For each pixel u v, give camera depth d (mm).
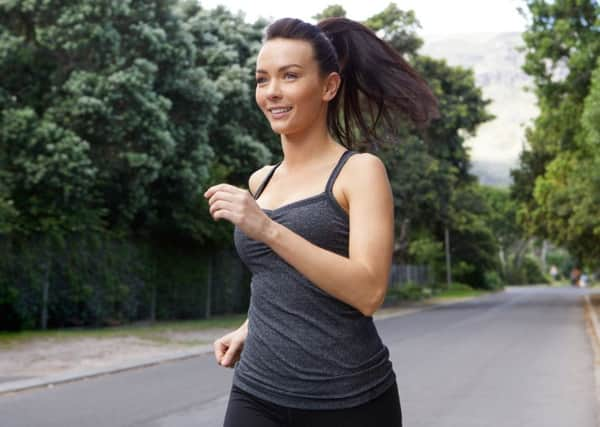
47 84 18078
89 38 17328
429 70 39406
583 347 14852
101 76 17531
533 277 104750
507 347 14891
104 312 19547
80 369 11102
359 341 2014
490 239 68750
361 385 2002
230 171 23578
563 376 10547
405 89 2387
